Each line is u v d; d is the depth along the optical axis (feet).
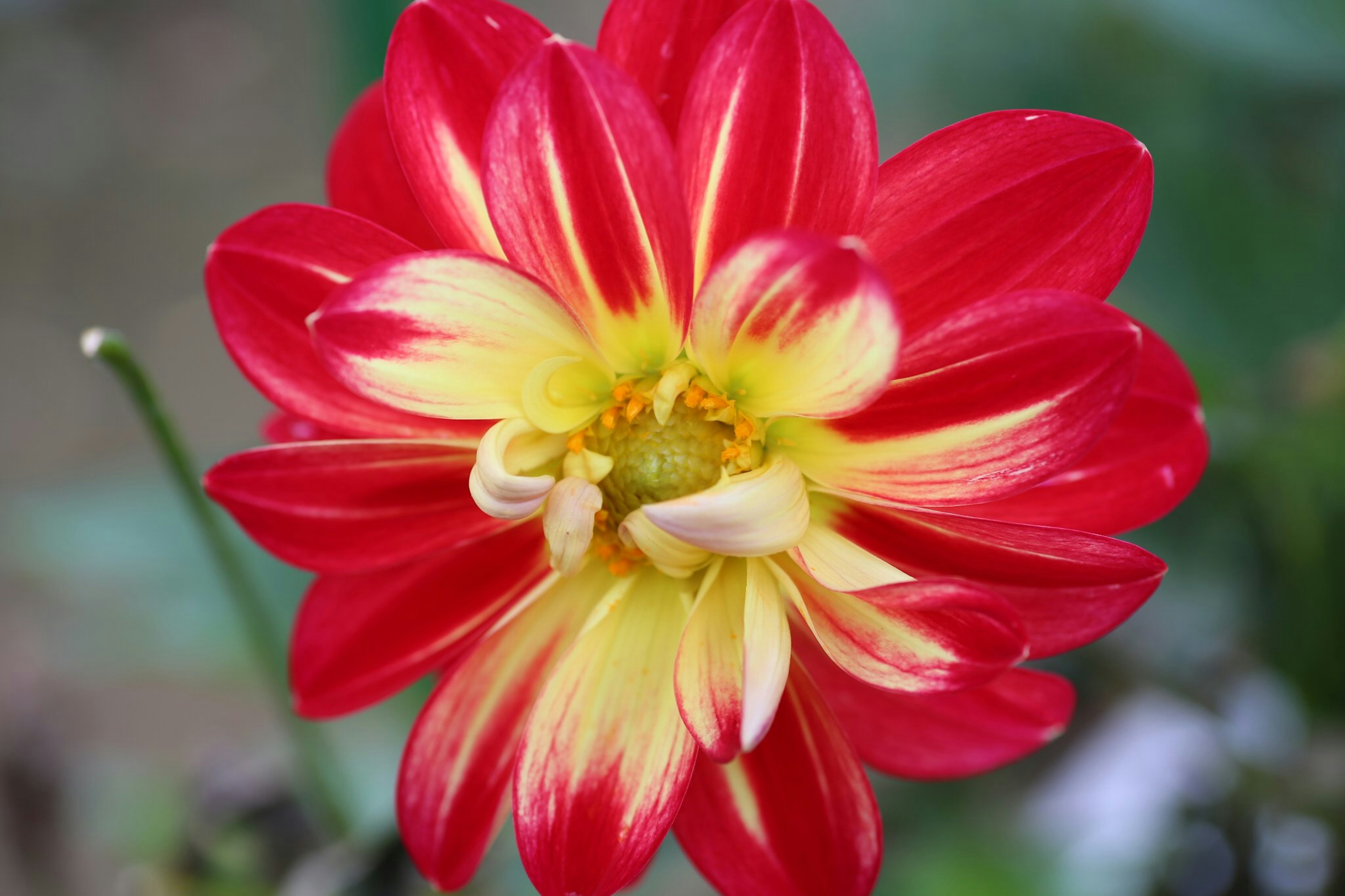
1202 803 1.19
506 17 0.97
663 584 1.03
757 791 1.00
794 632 1.02
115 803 1.29
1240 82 1.21
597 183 0.94
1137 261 1.24
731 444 1.01
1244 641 1.20
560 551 0.98
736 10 0.96
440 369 0.97
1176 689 1.20
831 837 0.98
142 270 2.29
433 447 0.99
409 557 1.01
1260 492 1.17
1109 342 0.91
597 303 0.98
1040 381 0.93
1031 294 0.91
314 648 1.01
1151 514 0.98
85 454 2.02
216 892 1.20
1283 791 1.17
